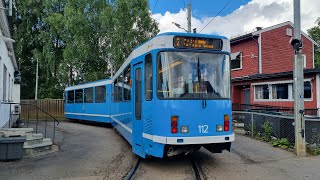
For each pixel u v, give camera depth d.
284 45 26.02
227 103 8.49
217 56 8.63
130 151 11.31
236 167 8.74
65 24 29.39
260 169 8.48
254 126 14.23
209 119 8.23
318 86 17.75
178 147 8.47
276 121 12.58
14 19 38.06
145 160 9.73
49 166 8.93
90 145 12.66
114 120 15.83
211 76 8.49
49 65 35.06
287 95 19.72
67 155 10.55
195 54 8.46
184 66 8.33
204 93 8.35
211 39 8.61
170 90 8.16
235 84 24.28
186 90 8.23
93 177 7.82
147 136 8.59
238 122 16.77
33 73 42.78
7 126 15.39
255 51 25.08
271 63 25.19
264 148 11.41
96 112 21.45
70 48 29.55
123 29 28.59
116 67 28.88
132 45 29.39
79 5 29.91
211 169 8.55
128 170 8.53
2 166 8.88
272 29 25.44
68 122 25.34
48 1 34.84
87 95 22.97
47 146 11.21
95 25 30.38
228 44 8.80
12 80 21.59
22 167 8.79
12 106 19.39
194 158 9.91
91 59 31.08
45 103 30.05
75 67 31.64
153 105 8.24
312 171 8.21
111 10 28.88
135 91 9.70
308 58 27.52
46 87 37.47
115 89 15.27
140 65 9.27
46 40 35.09
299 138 10.24
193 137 8.02
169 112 8.01
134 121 9.72
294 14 10.66
